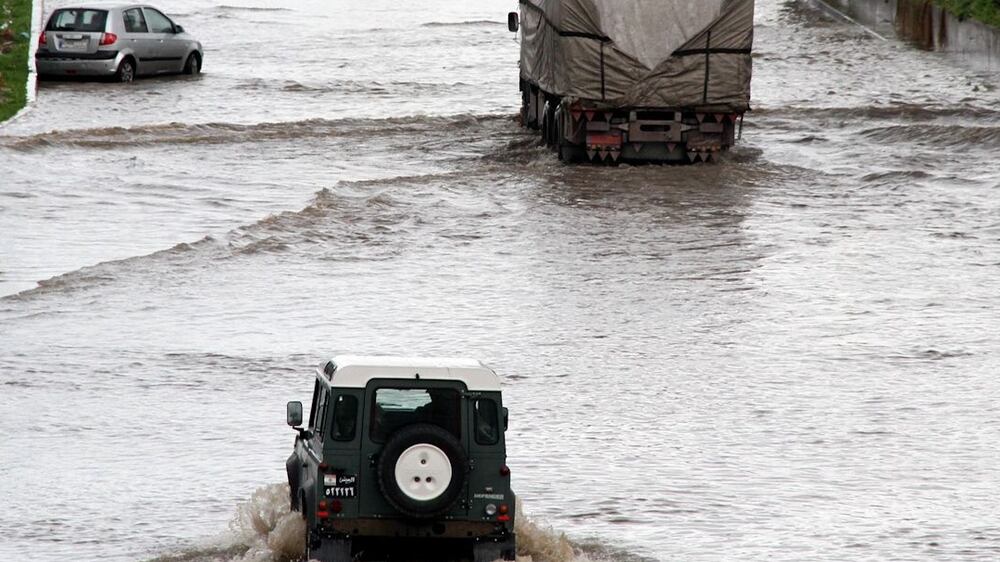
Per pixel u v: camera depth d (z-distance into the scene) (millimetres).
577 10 118625
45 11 195500
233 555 44062
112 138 127938
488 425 41469
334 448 40875
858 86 169125
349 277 85562
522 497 50688
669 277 86750
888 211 108312
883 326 76875
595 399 63281
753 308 79938
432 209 105250
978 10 193500
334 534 40688
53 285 80312
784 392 65000
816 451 56812
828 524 48375
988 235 100938
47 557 43719
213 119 140125
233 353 69250
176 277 83562
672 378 66750
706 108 120812
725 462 55188
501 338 72812
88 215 98688
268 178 115000
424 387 41500
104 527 46688
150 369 66375
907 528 48062
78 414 59812
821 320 77812
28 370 65438
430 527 40938
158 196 106062
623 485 52219
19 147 119375
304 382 65188
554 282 85000
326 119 142625
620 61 119125
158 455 55031
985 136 136625
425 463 40156
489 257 91562
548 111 129375
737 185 116188
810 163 126312
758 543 46281
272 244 92812
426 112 149375
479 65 186250
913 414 62031
